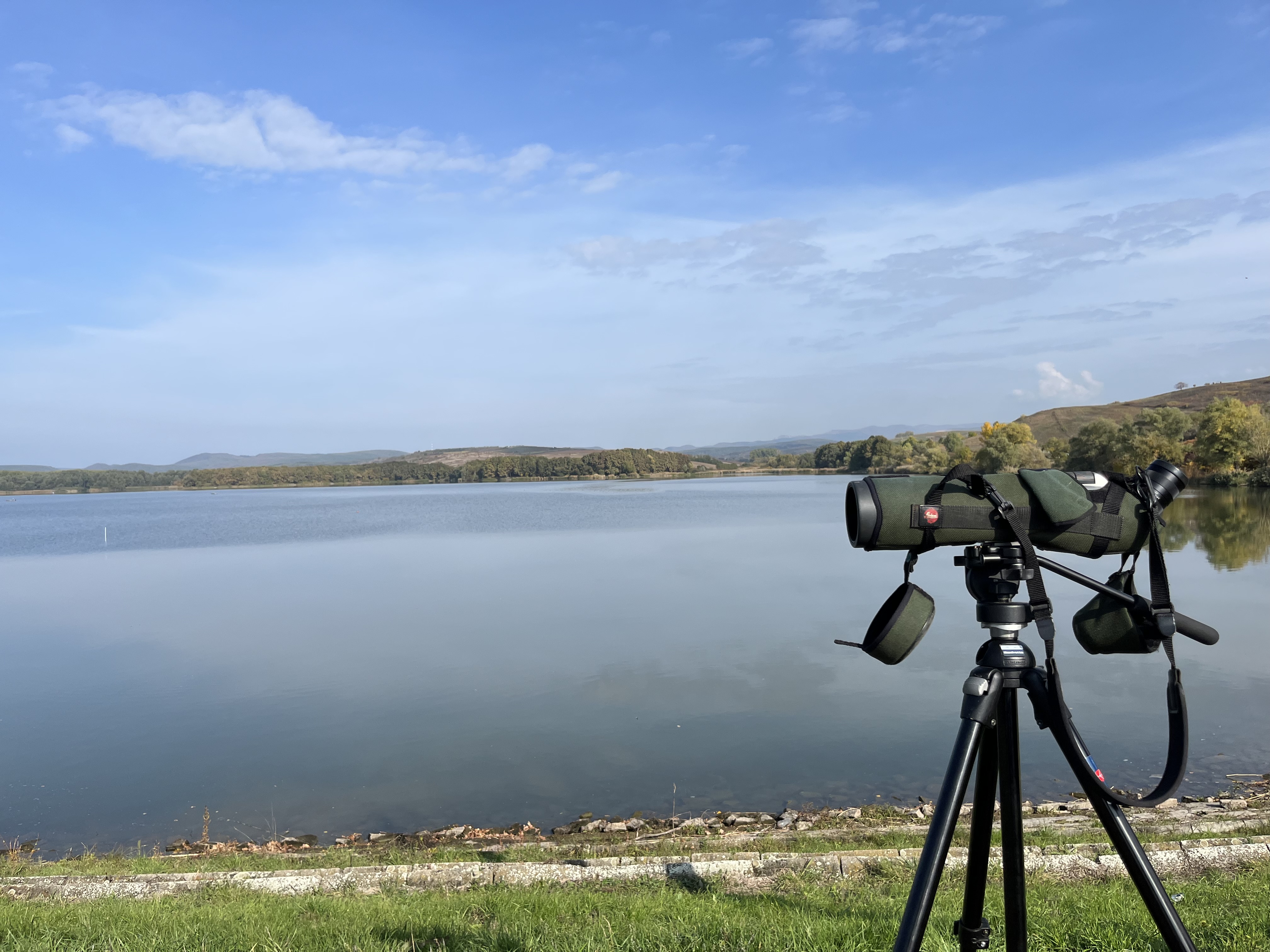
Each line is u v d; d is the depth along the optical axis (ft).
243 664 65.16
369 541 190.29
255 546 187.11
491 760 41.19
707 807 34.12
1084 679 51.01
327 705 52.80
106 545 204.03
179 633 78.89
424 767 40.75
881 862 20.99
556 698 52.11
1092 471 7.45
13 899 20.31
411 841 31.40
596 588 99.96
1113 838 6.89
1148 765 36.45
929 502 7.09
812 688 51.78
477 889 20.03
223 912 17.63
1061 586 81.46
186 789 38.99
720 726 44.98
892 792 35.01
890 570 109.70
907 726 43.75
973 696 7.10
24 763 43.11
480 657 64.34
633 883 20.17
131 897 20.57
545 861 24.17
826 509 265.75
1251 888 16.31
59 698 56.44
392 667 62.18
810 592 91.86
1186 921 14.12
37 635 80.33
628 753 41.29
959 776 6.77
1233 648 57.88
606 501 369.91
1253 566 98.22
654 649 64.75
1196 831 24.79
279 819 35.09
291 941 14.44
